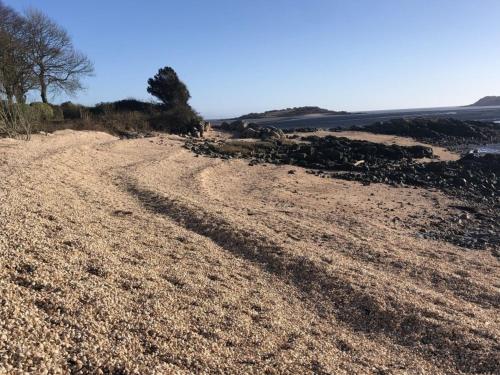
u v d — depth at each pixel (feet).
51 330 17.51
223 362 18.35
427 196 64.13
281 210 48.98
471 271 33.58
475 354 21.72
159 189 51.11
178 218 39.91
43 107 117.80
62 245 26.27
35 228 27.96
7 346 15.71
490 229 47.65
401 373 19.71
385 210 53.72
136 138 109.70
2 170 44.88
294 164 89.61
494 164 86.02
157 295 22.91
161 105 157.79
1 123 79.92
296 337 21.93
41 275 21.58
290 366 19.02
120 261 26.48
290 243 35.24
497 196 67.82
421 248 38.37
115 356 16.99
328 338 22.54
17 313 17.81
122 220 36.32
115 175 58.85
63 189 42.16
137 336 18.76
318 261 31.40
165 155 83.61
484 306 27.76
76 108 142.51
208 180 65.05
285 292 27.45
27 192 37.04
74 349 16.84
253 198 55.77
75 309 19.43
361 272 30.58
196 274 27.27
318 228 41.37
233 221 38.81
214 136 141.38
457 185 73.46
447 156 113.91
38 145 69.62
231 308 23.54
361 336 23.39
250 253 32.96
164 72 163.02
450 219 51.03
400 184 72.13
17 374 14.58
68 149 68.85
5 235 25.61
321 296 27.27
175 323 20.48
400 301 26.40
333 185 68.80
